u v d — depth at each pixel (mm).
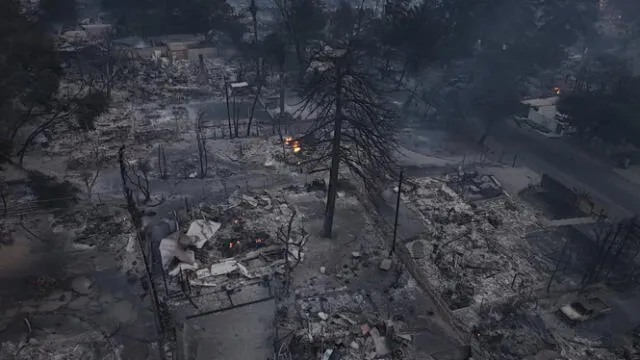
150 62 68438
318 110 57500
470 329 27875
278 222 35844
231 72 68125
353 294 29609
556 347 27328
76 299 28000
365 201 39469
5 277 29078
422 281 31125
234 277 30109
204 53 73750
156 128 50906
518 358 26281
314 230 35500
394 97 64875
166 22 80062
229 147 48000
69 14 82750
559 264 33906
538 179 46719
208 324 26734
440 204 40281
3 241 31922
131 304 27891
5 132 41562
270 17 98000
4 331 25547
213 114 56000
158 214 36031
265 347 25547
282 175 43125
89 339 25469
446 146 52969
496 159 50875
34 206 35562
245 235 33500
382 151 33062
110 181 40250
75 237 32906
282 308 27938
